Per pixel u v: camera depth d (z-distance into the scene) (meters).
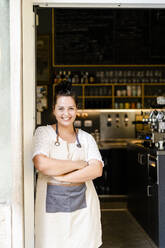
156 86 6.56
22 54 2.15
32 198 2.20
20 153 2.11
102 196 5.72
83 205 2.04
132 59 6.30
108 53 6.29
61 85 2.06
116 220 4.29
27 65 2.19
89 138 2.14
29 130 2.19
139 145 4.11
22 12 2.16
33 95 2.24
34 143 2.01
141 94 6.48
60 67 6.55
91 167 1.97
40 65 6.43
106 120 6.59
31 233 2.20
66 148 2.04
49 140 2.03
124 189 5.76
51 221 1.99
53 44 6.24
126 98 6.65
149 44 6.27
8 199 2.15
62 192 1.99
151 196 3.40
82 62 6.27
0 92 2.15
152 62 6.33
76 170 2.00
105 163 5.77
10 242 2.11
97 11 6.21
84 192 2.05
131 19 6.23
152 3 2.33
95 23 6.23
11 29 2.10
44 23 6.41
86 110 6.49
